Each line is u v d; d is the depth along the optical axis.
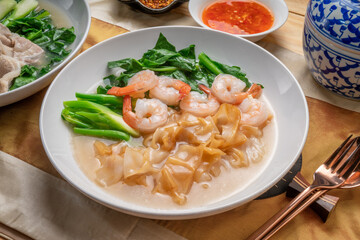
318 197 0.40
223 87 0.48
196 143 0.45
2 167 0.45
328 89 0.52
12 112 0.50
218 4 0.65
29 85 0.46
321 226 0.40
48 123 0.45
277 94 0.49
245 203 0.41
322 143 0.47
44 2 0.64
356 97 0.50
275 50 0.58
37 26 0.60
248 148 0.45
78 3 0.60
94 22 0.62
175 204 0.40
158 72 0.52
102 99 0.48
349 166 0.42
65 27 0.60
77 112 0.47
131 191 0.41
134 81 0.48
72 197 0.42
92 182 0.42
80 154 0.45
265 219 0.41
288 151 0.43
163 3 0.64
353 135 0.48
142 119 0.46
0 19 0.63
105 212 0.41
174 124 0.46
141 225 0.40
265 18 0.63
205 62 0.52
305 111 0.45
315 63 0.50
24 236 0.41
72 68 0.49
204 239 0.40
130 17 0.63
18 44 0.56
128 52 0.53
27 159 0.46
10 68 0.52
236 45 0.53
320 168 0.42
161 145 0.45
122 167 0.42
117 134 0.45
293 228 0.40
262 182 0.41
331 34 0.46
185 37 0.54
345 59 0.46
